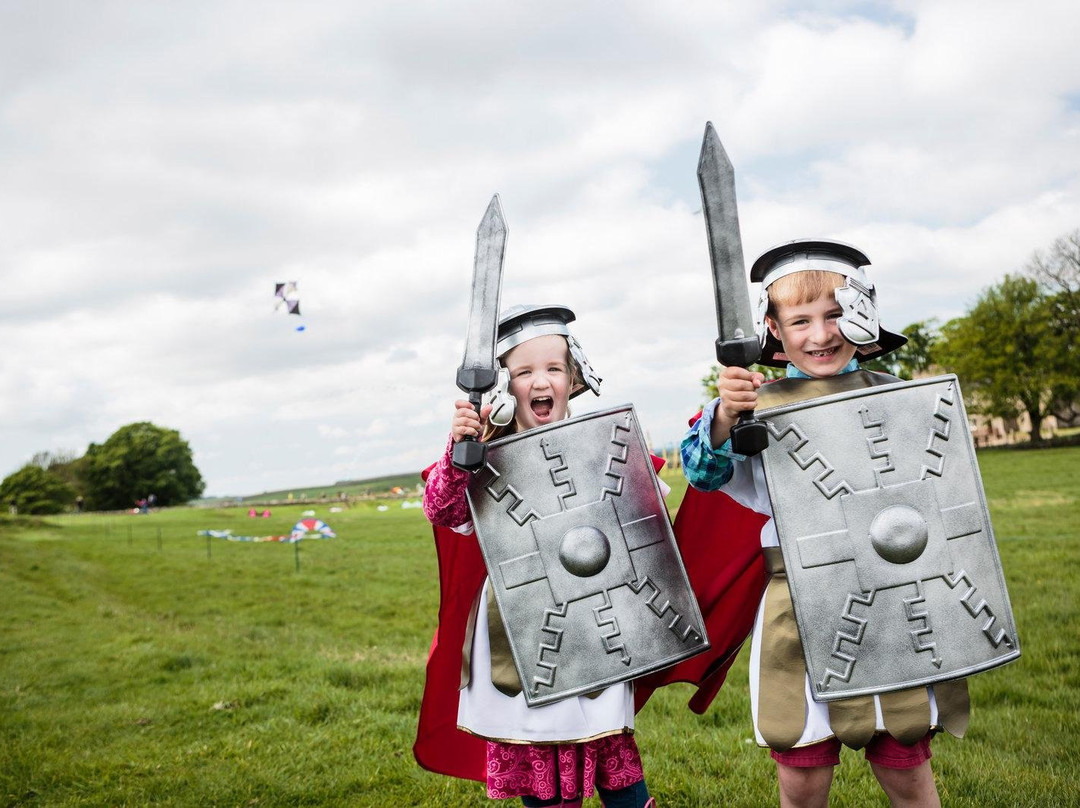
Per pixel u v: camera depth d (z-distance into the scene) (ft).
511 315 10.09
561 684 9.23
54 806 14.55
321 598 47.75
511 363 10.18
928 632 8.01
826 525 8.16
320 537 95.40
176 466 352.90
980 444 211.61
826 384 9.02
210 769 16.02
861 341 8.66
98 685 25.23
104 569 72.64
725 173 8.00
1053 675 20.13
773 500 8.27
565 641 9.23
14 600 48.91
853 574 8.11
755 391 8.06
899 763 8.39
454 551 10.69
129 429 355.15
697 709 11.07
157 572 67.00
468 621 10.34
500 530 9.32
